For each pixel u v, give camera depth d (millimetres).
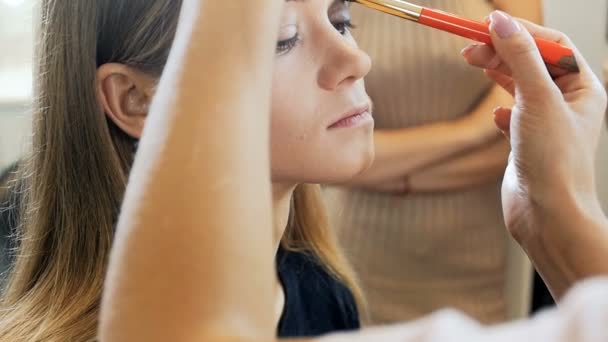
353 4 1028
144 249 330
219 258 322
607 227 507
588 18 1382
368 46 1035
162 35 659
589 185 527
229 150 343
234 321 311
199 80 354
